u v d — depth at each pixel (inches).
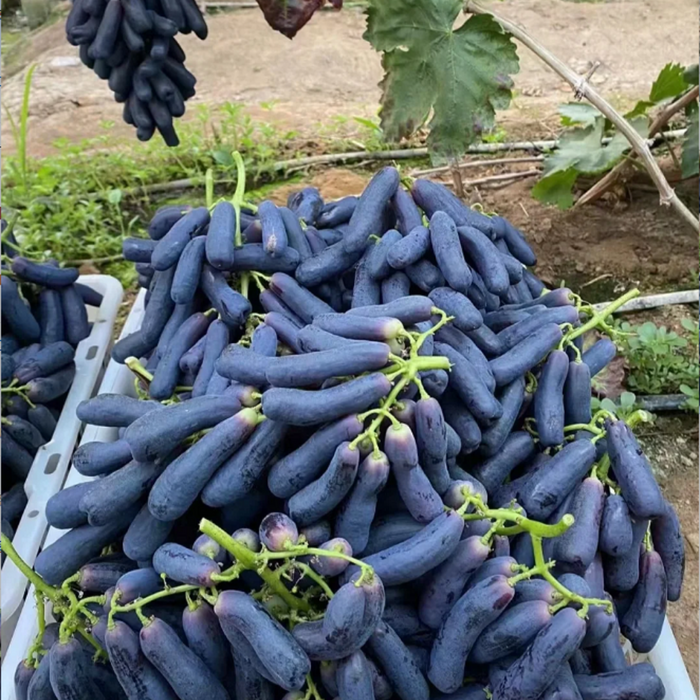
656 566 45.6
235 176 123.3
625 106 136.6
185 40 175.0
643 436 83.1
